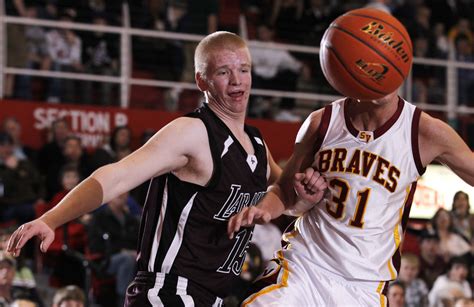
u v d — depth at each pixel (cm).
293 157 614
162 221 552
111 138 1417
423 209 1430
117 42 1590
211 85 559
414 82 1692
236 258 569
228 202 555
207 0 1656
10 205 1280
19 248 474
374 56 540
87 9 1602
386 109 582
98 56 1571
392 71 543
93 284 1190
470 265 1279
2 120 1460
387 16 554
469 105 1722
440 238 1294
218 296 569
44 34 1541
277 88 1645
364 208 583
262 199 593
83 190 504
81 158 1373
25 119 1473
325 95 1636
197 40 1597
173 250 550
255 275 1137
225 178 550
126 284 1165
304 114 1659
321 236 594
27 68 1517
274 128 1561
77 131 1492
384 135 584
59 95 1559
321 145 598
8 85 1509
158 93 1630
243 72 559
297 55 1705
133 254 1185
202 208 550
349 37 544
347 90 553
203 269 556
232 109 559
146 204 562
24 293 1089
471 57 1792
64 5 1596
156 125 1532
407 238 1389
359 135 588
